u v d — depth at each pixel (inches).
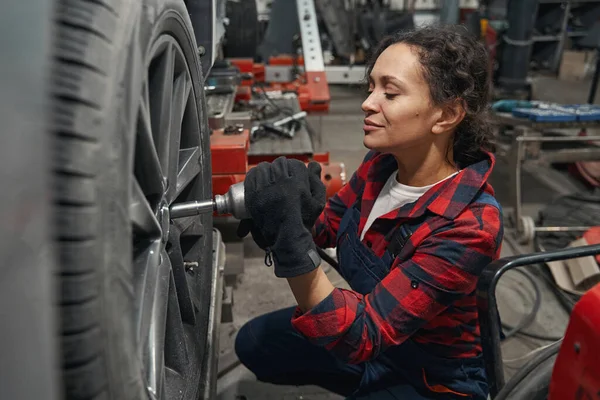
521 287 86.7
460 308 40.4
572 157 105.7
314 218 33.7
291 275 32.7
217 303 50.3
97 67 17.6
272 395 62.9
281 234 31.9
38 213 15.8
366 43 217.6
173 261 34.0
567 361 25.2
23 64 15.7
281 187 31.6
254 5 154.1
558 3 250.2
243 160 66.7
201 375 39.1
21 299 15.7
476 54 37.0
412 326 37.2
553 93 216.4
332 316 34.8
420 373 43.4
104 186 17.6
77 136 16.7
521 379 30.9
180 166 36.0
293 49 164.4
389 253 40.7
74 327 17.1
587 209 111.1
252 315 78.2
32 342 16.0
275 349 56.1
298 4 149.2
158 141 28.5
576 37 265.3
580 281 82.5
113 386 18.8
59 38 17.1
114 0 19.5
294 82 141.8
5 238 15.3
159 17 25.9
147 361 23.2
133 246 26.2
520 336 74.5
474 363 43.8
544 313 80.0
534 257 34.9
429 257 36.3
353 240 44.1
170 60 29.6
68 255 16.7
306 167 34.0
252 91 128.8
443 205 37.6
